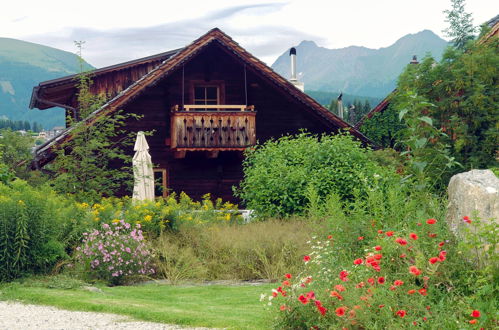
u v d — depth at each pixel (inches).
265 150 722.2
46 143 802.2
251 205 666.8
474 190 296.4
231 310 342.0
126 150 912.9
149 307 336.5
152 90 931.3
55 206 469.4
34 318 310.8
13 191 478.3
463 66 659.4
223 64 961.5
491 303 213.0
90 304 338.0
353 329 226.2
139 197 718.5
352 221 353.7
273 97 967.0
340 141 682.8
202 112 897.5
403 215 334.0
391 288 235.5
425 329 217.3
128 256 469.4
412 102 371.2
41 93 973.8
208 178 938.7
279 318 261.0
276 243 496.4
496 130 644.7
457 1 705.6
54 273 441.7
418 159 370.0
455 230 303.6
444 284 250.2
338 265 304.0
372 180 572.4
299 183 626.8
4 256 413.1
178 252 506.6
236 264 489.1
